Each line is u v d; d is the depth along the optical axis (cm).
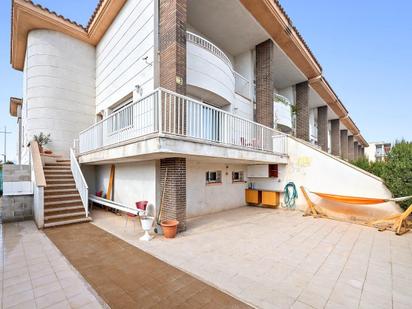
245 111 1080
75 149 1014
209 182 881
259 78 1098
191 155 554
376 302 287
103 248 475
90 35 1076
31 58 1003
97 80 1117
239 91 1170
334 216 812
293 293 307
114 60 954
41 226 617
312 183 890
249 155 744
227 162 884
